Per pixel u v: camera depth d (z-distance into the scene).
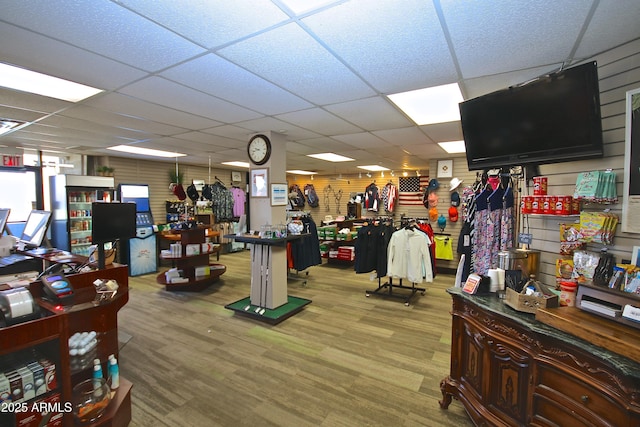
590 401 1.38
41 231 3.39
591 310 1.60
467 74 2.35
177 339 3.40
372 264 4.99
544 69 2.25
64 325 1.62
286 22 1.65
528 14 1.57
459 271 3.35
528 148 2.17
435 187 6.91
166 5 1.49
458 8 1.52
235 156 6.84
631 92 1.79
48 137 4.72
